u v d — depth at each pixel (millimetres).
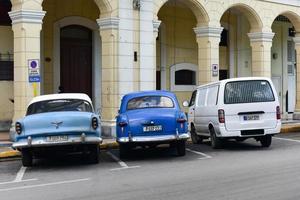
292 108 31047
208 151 15461
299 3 26406
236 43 28125
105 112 19516
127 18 19609
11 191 9742
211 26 22609
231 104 15508
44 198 8875
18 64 16875
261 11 24703
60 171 12148
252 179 10102
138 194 8938
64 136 12289
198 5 22266
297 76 27062
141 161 13555
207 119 16547
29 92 16656
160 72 25125
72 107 13211
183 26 26047
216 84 16125
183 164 12688
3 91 20656
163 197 8602
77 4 22062
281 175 10469
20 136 12344
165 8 25250
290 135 21016
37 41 16906
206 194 8734
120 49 19391
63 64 21922
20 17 16703
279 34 30344
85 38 22656
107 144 17031
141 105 14398
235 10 26922
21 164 13742
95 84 22672
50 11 21297
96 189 9578
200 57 22859
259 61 24906
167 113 13742
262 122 15484
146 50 20156
